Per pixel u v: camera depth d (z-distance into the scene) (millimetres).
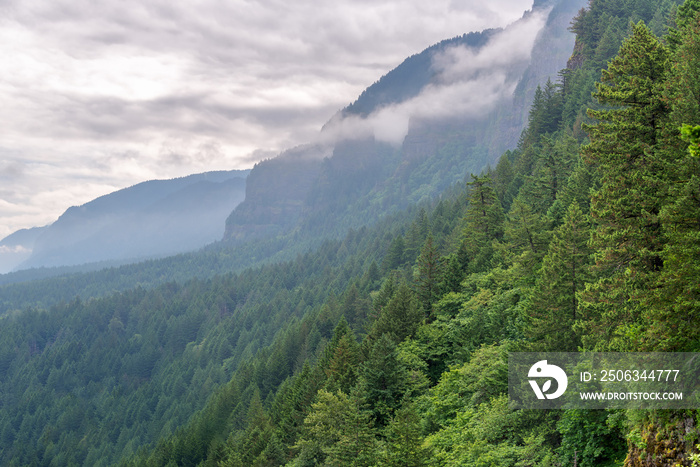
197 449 102938
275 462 62750
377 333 64188
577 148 81000
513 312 45969
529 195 73000
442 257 74938
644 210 26109
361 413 43625
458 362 47531
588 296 27828
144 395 188250
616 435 25828
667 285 20859
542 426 30406
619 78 30516
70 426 176625
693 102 25188
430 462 33812
